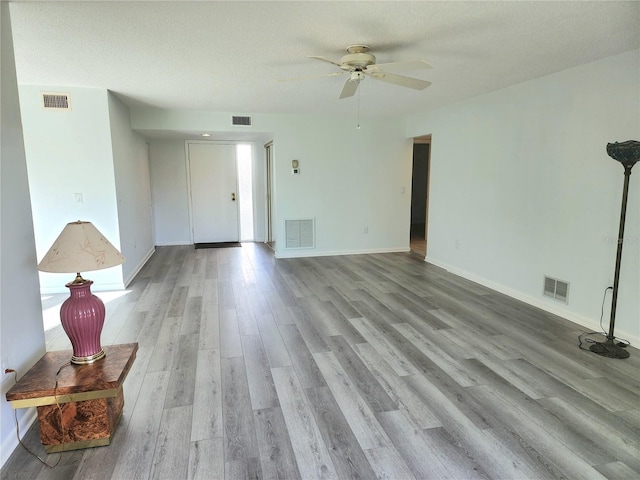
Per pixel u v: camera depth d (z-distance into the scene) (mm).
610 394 2424
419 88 3277
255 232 7867
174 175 7336
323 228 6488
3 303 1928
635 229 3008
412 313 3828
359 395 2420
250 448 1961
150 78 3777
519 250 4191
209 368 2750
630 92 2988
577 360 2859
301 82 3945
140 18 2344
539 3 2168
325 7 2213
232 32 2578
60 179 4312
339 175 6414
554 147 3684
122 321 3617
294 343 3154
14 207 2051
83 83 3992
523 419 2180
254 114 5902
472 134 4852
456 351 3010
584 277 3459
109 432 1979
